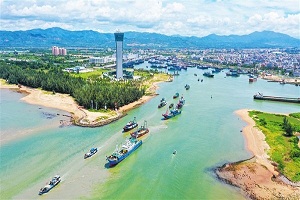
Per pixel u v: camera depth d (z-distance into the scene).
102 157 143.75
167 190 117.06
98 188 117.44
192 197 112.44
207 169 134.88
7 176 124.50
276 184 122.12
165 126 194.00
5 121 196.25
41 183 119.69
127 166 136.38
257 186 120.56
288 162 141.00
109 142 162.75
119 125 193.00
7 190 114.44
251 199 111.62
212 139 171.75
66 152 148.62
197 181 124.25
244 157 147.62
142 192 115.38
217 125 198.75
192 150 155.38
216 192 116.06
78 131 179.38
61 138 167.38
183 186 120.19
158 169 134.00
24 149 151.12
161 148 157.50
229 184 122.12
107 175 127.56
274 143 164.38
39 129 181.50
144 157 146.25
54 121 198.00
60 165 134.88
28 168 131.38
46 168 131.75
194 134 179.75
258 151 154.75
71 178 124.25
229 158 146.38
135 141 158.38
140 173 130.12
